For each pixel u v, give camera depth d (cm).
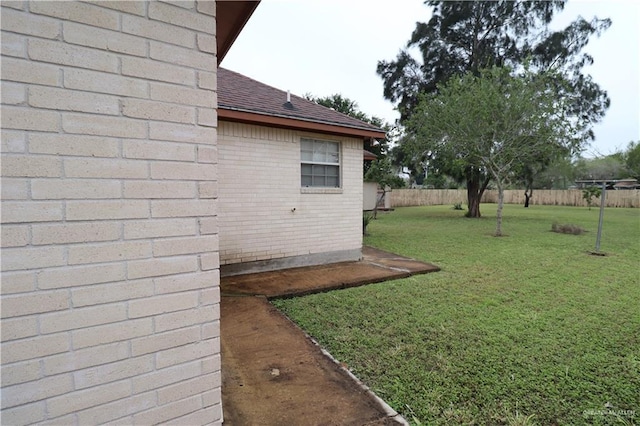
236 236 573
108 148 140
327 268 636
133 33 144
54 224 131
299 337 334
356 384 252
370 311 415
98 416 142
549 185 3234
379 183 1733
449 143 1230
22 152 125
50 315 131
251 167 581
